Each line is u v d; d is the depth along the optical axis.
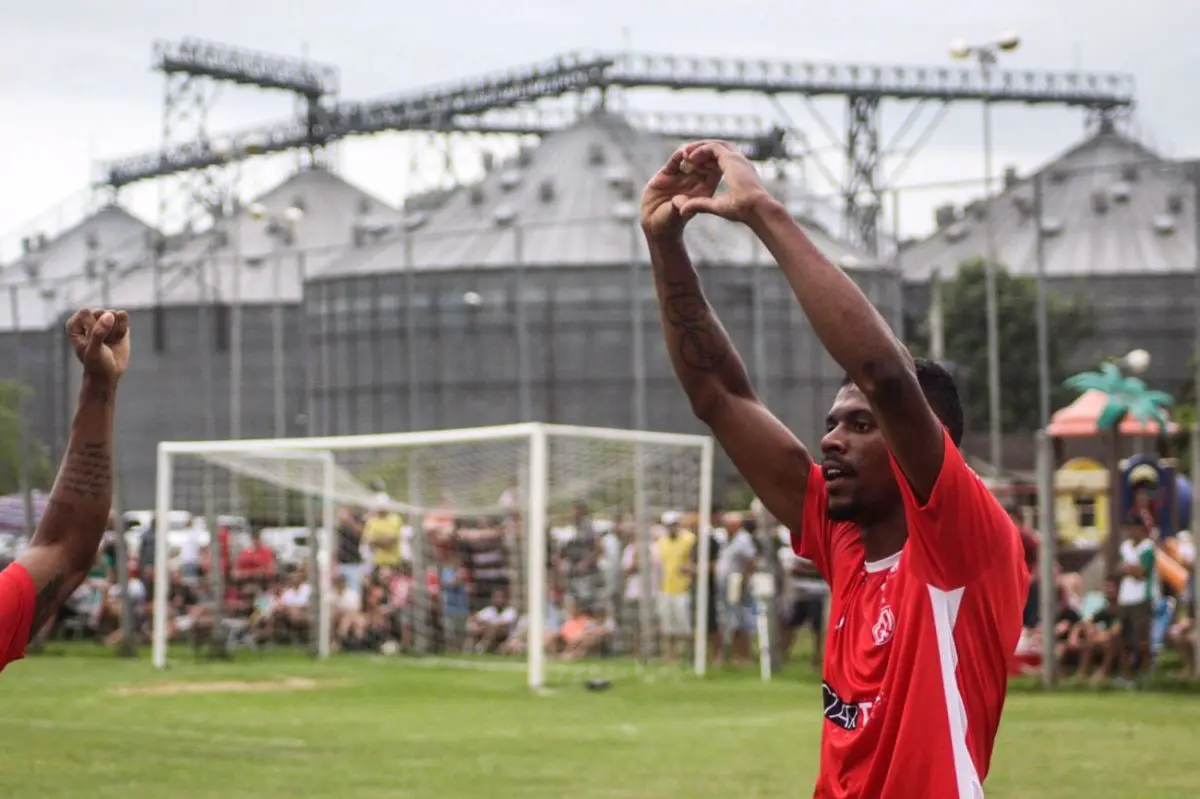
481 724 15.58
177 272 61.56
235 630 26.34
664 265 3.82
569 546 24.88
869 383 3.10
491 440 22.09
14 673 21.97
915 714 3.21
